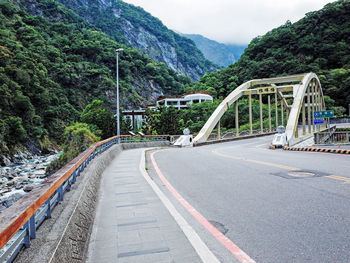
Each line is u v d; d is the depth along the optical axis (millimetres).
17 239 2275
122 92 119875
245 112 78625
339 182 7020
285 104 60781
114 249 3680
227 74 124125
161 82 156875
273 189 6574
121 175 9383
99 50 134375
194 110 79375
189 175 9242
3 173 31859
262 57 123188
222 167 10609
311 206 5098
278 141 23266
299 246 3500
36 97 73750
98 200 6180
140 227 4473
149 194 6652
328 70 99562
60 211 3678
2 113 58938
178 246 3721
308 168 9539
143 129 45031
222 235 4051
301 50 111312
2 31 89250
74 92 104000
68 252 2871
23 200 2600
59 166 32531
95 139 40656
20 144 59125
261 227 4234
